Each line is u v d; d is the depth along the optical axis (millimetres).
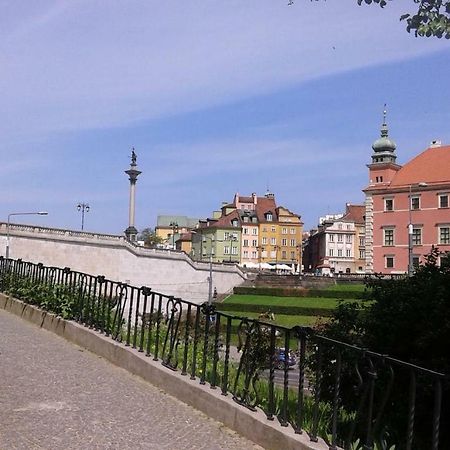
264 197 158750
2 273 17391
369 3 7441
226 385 6949
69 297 11961
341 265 150875
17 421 6070
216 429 6371
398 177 89062
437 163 87750
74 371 8531
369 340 8164
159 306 8977
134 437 5891
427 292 7688
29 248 62312
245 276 93938
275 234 152750
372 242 88812
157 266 76812
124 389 7730
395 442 7039
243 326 7047
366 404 7113
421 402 7070
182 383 7488
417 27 7082
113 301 10703
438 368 7098
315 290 76875
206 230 152625
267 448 5836
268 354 6832
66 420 6242
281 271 129375
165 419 6590
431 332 7242
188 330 8375
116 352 9305
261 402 6891
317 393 5758
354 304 8984
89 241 67438
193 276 83188
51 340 10953
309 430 5965
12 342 10445
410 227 71062
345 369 7504
